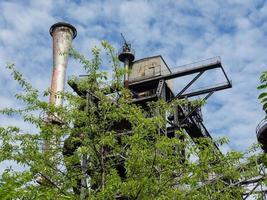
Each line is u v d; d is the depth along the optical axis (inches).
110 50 611.2
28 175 361.4
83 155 564.1
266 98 292.7
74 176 558.9
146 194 518.6
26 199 348.2
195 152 542.6
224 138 583.8
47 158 566.3
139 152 521.7
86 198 531.8
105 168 559.2
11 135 570.3
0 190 323.6
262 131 1339.8
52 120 587.8
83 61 595.2
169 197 522.6
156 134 557.3
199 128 1610.5
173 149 586.6
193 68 1585.9
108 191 502.6
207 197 531.5
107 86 604.4
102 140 541.6
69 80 607.5
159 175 536.1
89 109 585.3
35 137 581.9
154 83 1646.2
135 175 525.3
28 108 592.1
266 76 293.4
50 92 628.7
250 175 539.8
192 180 523.2
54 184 541.0
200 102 664.4
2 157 550.3
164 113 627.2
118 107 583.2
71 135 580.7
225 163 551.5
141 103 1560.0
